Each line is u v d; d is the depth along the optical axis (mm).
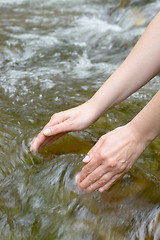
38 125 1536
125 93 1076
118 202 1107
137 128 928
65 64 2475
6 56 2539
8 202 1118
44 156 1288
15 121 1566
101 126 1545
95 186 1037
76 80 2172
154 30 1006
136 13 3836
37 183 1188
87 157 998
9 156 1292
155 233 1014
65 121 1146
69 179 1172
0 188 1163
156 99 883
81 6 4516
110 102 1098
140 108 1753
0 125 1509
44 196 1143
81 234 1019
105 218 1061
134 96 1886
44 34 3143
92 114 1116
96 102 1108
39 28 3355
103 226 1038
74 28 3467
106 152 946
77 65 2479
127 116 1660
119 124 1578
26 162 1271
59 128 1146
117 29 3609
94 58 2674
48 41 2932
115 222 1048
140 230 1024
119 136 949
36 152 1288
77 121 1124
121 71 1067
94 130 1500
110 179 1002
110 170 970
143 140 936
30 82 2074
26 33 3119
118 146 941
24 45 2768
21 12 4055
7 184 1181
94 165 986
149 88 2010
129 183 1166
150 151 1374
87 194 1116
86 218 1064
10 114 1642
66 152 1317
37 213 1088
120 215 1068
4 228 1035
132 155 955
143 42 1024
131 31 3449
